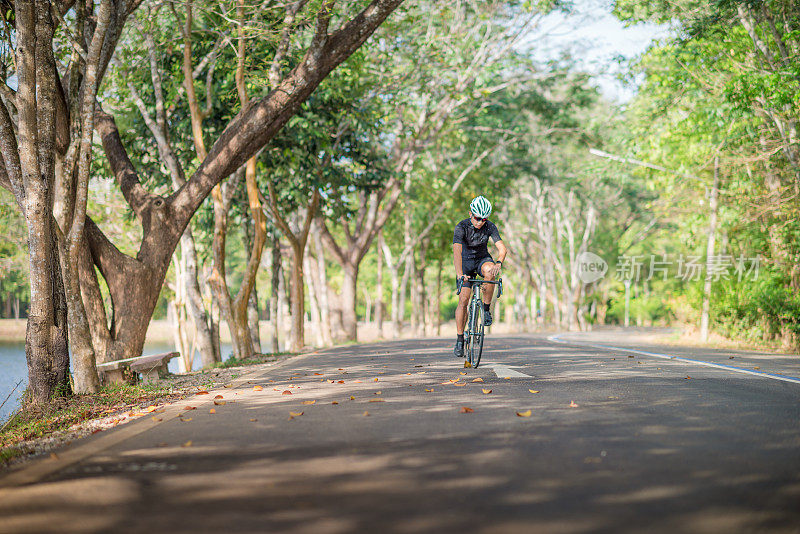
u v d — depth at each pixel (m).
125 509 3.79
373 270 70.62
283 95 13.17
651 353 14.59
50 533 3.44
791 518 3.48
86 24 12.98
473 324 10.33
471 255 10.17
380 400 7.49
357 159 25.72
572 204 56.06
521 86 34.03
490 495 3.90
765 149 21.56
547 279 64.12
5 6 11.45
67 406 9.78
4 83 10.64
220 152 13.37
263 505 3.81
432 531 3.36
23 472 4.71
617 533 3.30
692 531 3.32
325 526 3.45
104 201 28.16
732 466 4.43
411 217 41.81
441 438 5.40
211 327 19.06
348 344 29.20
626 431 5.51
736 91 18.62
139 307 12.98
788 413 6.32
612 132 34.72
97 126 14.89
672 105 23.91
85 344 11.00
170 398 9.21
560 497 3.84
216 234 18.67
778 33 19.75
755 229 24.94
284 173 21.92
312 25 18.53
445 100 30.45
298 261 24.62
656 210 30.09
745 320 25.20
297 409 7.08
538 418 6.14
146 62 19.38
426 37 25.72
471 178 39.78
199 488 4.18
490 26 28.41
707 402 7.01
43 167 10.48
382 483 4.19
